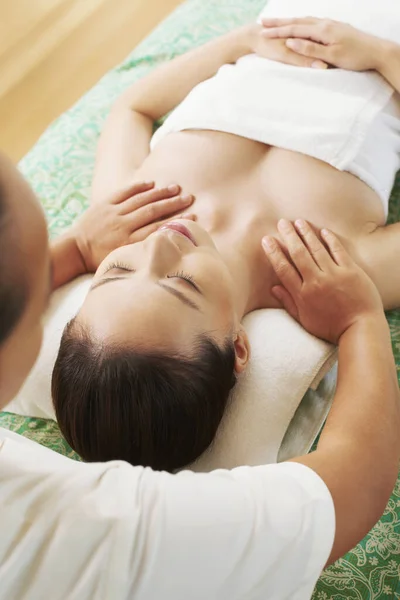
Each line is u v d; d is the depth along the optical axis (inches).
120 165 47.4
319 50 44.6
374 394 32.0
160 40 61.7
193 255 35.0
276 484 24.7
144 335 31.9
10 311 15.1
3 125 75.7
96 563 21.9
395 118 44.5
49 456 25.0
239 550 22.7
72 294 41.6
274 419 35.1
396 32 45.4
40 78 78.5
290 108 43.3
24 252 14.6
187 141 45.1
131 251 35.5
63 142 55.9
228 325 34.5
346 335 35.8
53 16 83.1
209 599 22.7
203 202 42.3
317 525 24.0
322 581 35.1
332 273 36.7
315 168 41.9
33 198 14.8
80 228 42.5
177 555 22.3
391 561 35.2
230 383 34.5
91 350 32.3
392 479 30.3
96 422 31.8
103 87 60.4
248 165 43.6
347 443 29.5
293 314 38.9
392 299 40.6
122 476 24.2
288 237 38.5
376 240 40.2
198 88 47.8
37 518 22.6
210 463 34.8
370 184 42.0
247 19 60.9
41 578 22.0
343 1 47.4
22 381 18.3
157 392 31.3
